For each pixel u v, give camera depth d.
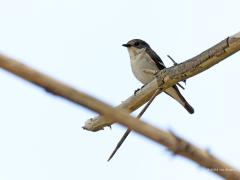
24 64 2.67
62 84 2.71
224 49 9.45
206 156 2.79
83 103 2.74
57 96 2.72
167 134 2.78
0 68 2.64
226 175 2.82
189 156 2.78
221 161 2.82
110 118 2.78
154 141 2.77
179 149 2.76
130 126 2.78
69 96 2.73
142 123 2.79
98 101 2.77
